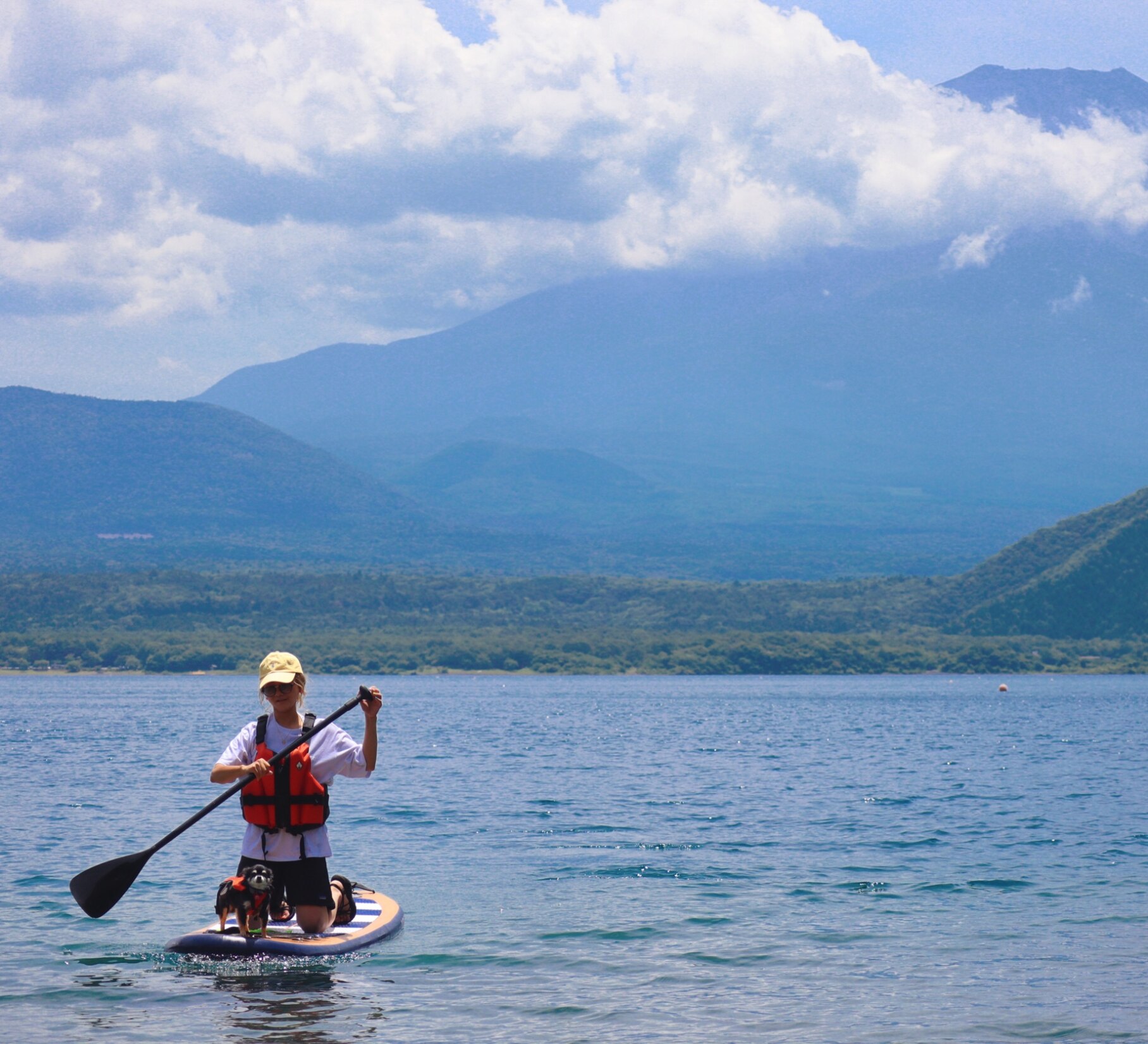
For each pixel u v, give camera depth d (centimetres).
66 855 2752
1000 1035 1480
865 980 1716
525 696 15238
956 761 5684
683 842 2995
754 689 17900
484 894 2308
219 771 1636
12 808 3669
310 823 1670
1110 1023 1525
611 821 3391
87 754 6019
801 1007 1584
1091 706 12581
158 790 4197
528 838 3048
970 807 3753
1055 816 3528
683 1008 1580
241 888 1658
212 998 1592
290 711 1653
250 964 1677
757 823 3362
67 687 18100
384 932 1872
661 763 5519
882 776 4869
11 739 7350
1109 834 3139
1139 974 1755
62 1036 1448
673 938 1958
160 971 1719
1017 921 2095
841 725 9094
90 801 3847
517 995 1625
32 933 1962
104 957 1809
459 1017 1528
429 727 8750
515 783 4509
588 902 2236
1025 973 1759
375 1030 1476
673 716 10512
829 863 2681
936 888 2389
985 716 10494
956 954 1866
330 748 1653
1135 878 2489
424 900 2244
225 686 18225
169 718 9969
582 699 14262
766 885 2406
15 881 2419
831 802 3875
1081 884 2428
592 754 6038
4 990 1631
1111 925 2059
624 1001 1606
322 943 1702
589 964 1791
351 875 2522
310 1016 1526
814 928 2034
